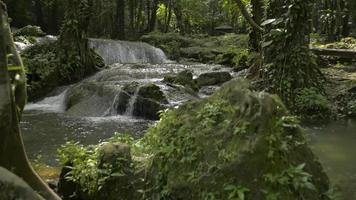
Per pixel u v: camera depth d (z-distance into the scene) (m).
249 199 2.65
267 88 8.49
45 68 11.17
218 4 25.80
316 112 7.88
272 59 8.73
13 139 2.92
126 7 25.75
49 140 6.68
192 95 9.30
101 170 3.48
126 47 15.75
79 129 7.50
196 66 13.61
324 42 15.75
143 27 24.50
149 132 3.82
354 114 7.82
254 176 2.69
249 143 2.76
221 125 2.97
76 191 3.69
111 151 3.55
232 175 2.74
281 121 2.88
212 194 2.74
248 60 12.40
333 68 11.07
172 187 2.96
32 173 3.07
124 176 3.39
